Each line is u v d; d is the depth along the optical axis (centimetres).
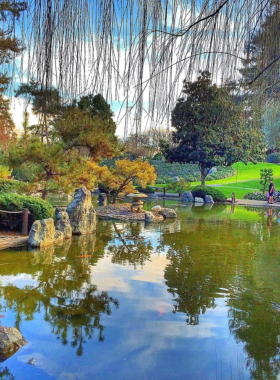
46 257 620
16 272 521
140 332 331
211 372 260
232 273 543
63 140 841
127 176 1435
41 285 463
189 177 2977
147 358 283
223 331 336
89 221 905
